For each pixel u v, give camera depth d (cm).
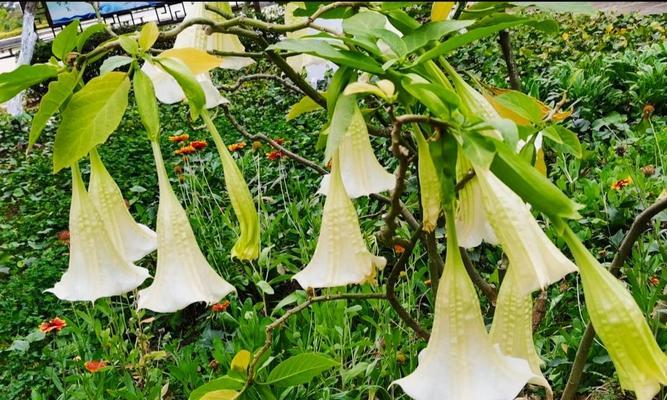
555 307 264
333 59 81
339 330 236
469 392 73
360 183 96
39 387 281
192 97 82
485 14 103
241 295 345
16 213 550
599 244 315
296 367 115
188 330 330
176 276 84
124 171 538
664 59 586
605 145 462
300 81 110
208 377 257
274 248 357
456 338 76
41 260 399
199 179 471
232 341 277
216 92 97
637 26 819
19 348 303
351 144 97
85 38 85
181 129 632
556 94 532
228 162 85
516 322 88
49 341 326
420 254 303
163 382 275
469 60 686
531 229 77
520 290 75
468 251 308
